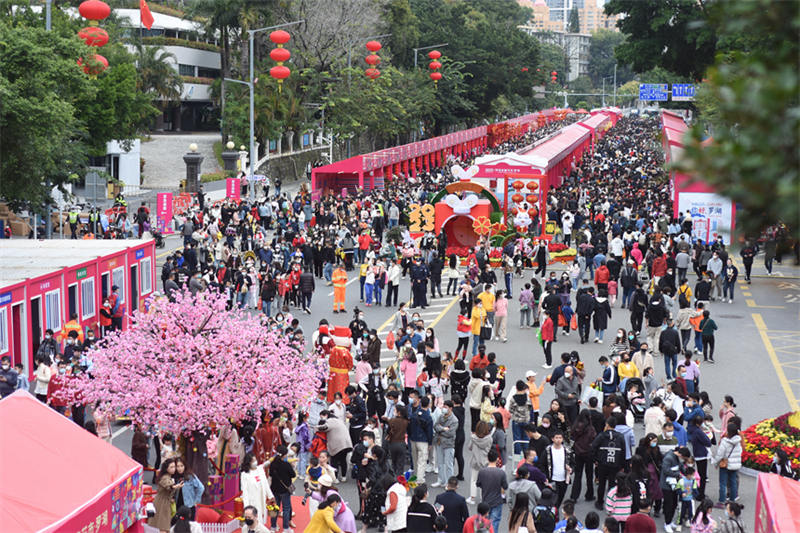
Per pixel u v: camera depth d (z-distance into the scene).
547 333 42.31
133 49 141.25
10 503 18.66
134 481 21.72
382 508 24.84
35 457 20.28
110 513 20.39
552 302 45.50
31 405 22.38
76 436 21.88
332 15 134.75
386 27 165.50
